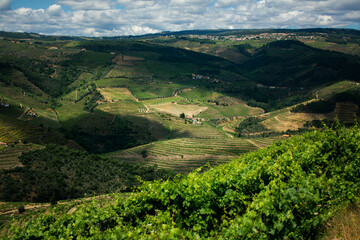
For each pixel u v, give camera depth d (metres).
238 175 7.41
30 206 45.41
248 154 12.70
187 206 6.64
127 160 99.75
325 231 5.01
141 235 6.00
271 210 4.94
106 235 6.13
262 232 4.79
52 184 51.94
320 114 134.50
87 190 52.50
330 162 7.68
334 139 8.28
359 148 7.48
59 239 6.39
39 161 61.31
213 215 6.75
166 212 6.68
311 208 4.98
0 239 7.29
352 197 5.50
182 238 5.74
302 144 9.91
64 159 64.38
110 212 7.14
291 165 7.25
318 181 5.66
